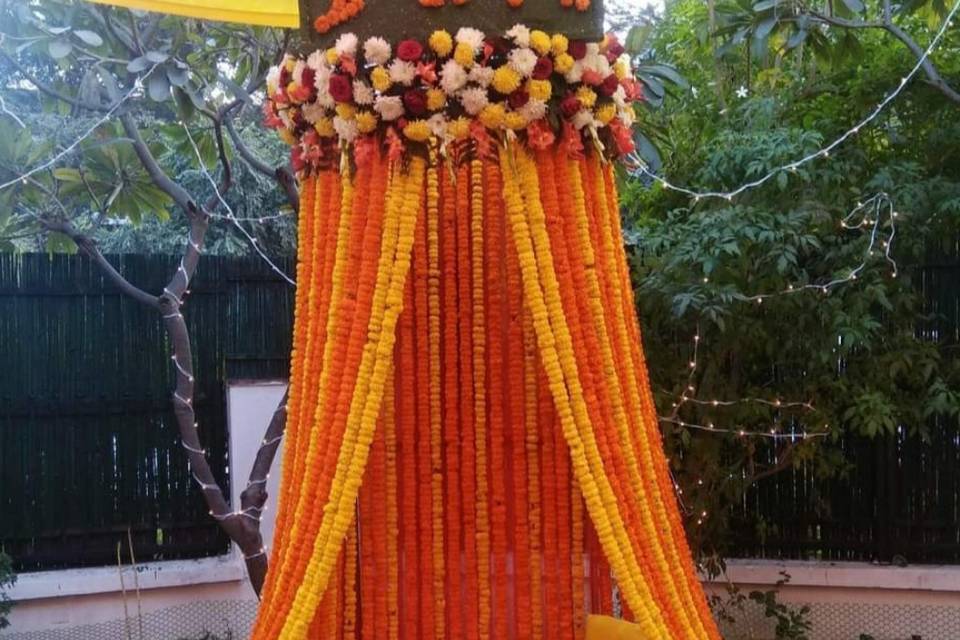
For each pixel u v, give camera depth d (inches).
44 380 178.7
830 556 186.2
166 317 140.3
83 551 181.9
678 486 161.3
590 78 66.1
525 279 64.6
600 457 64.2
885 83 169.0
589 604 76.2
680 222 170.4
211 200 144.8
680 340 167.5
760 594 175.8
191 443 140.6
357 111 65.1
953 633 174.4
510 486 72.1
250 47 152.5
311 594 63.6
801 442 169.2
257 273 189.5
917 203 156.6
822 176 158.2
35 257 177.3
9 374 176.6
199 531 188.9
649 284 158.4
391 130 64.4
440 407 70.7
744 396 171.8
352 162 66.8
